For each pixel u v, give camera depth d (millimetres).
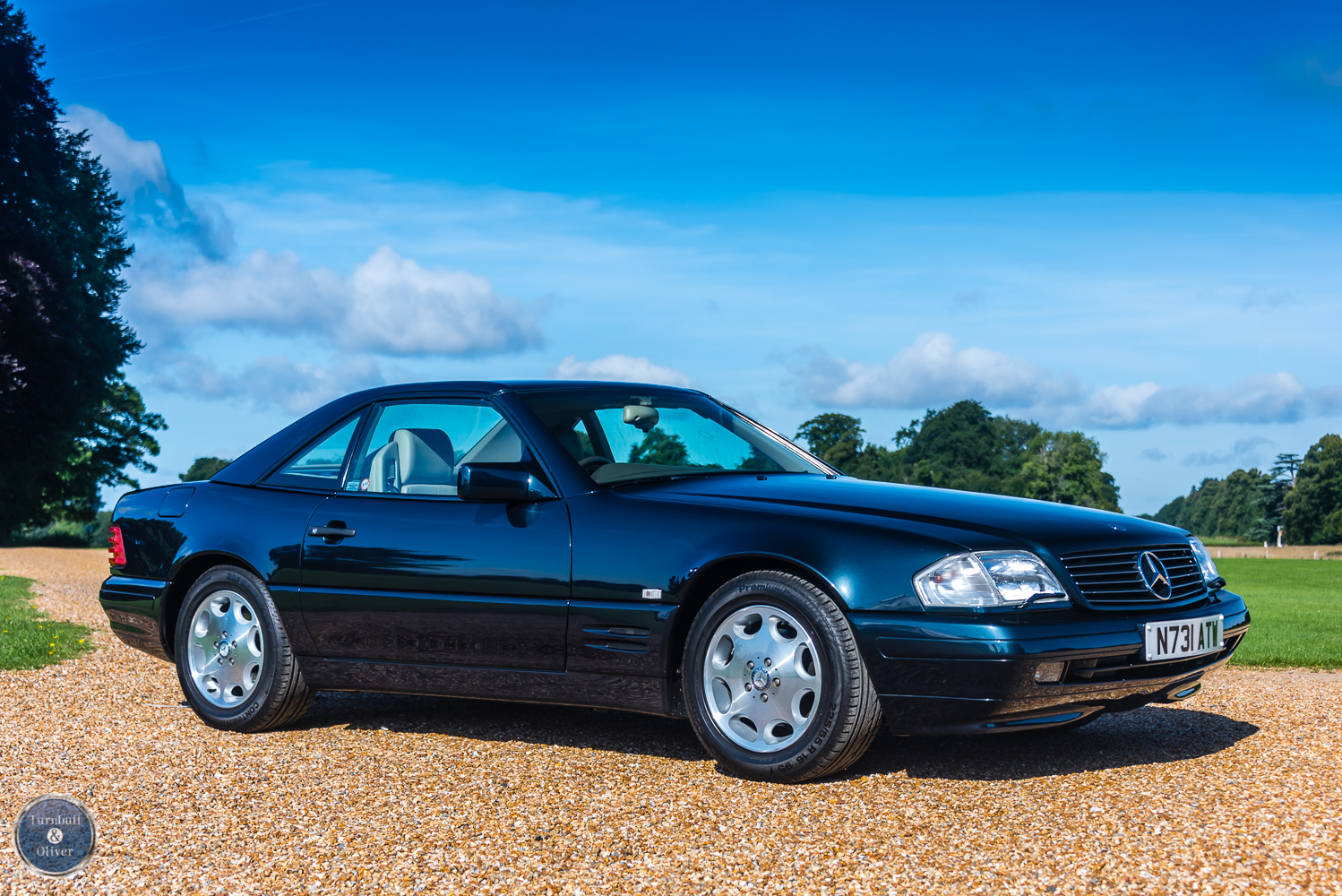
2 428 30938
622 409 4938
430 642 4539
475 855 3207
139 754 4562
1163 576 3975
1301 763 4098
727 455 4941
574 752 4434
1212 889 2771
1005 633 3535
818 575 3748
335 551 4773
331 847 3312
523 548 4332
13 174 34406
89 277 37969
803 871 2996
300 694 4957
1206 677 6922
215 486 5387
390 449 4961
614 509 4246
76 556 27172
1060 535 3840
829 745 3723
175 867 3172
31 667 7023
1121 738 4586
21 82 34688
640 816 3518
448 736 4797
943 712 3602
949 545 3695
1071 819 3375
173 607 5391
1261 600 22969
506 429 4688
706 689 3975
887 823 3381
